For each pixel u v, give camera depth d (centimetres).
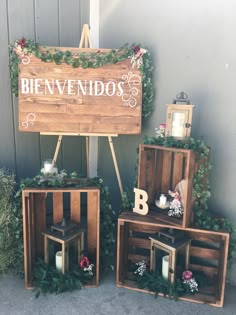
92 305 201
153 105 249
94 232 229
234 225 218
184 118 203
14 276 228
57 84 233
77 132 239
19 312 193
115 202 285
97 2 269
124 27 256
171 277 212
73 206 226
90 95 235
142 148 208
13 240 227
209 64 215
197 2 214
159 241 214
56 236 216
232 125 210
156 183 228
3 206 220
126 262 230
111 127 240
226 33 204
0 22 234
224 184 220
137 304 203
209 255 218
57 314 192
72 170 285
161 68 240
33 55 228
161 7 232
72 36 266
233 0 198
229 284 225
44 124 236
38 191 205
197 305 202
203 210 207
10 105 249
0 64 239
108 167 286
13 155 256
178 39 228
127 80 236
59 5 256
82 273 221
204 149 198
